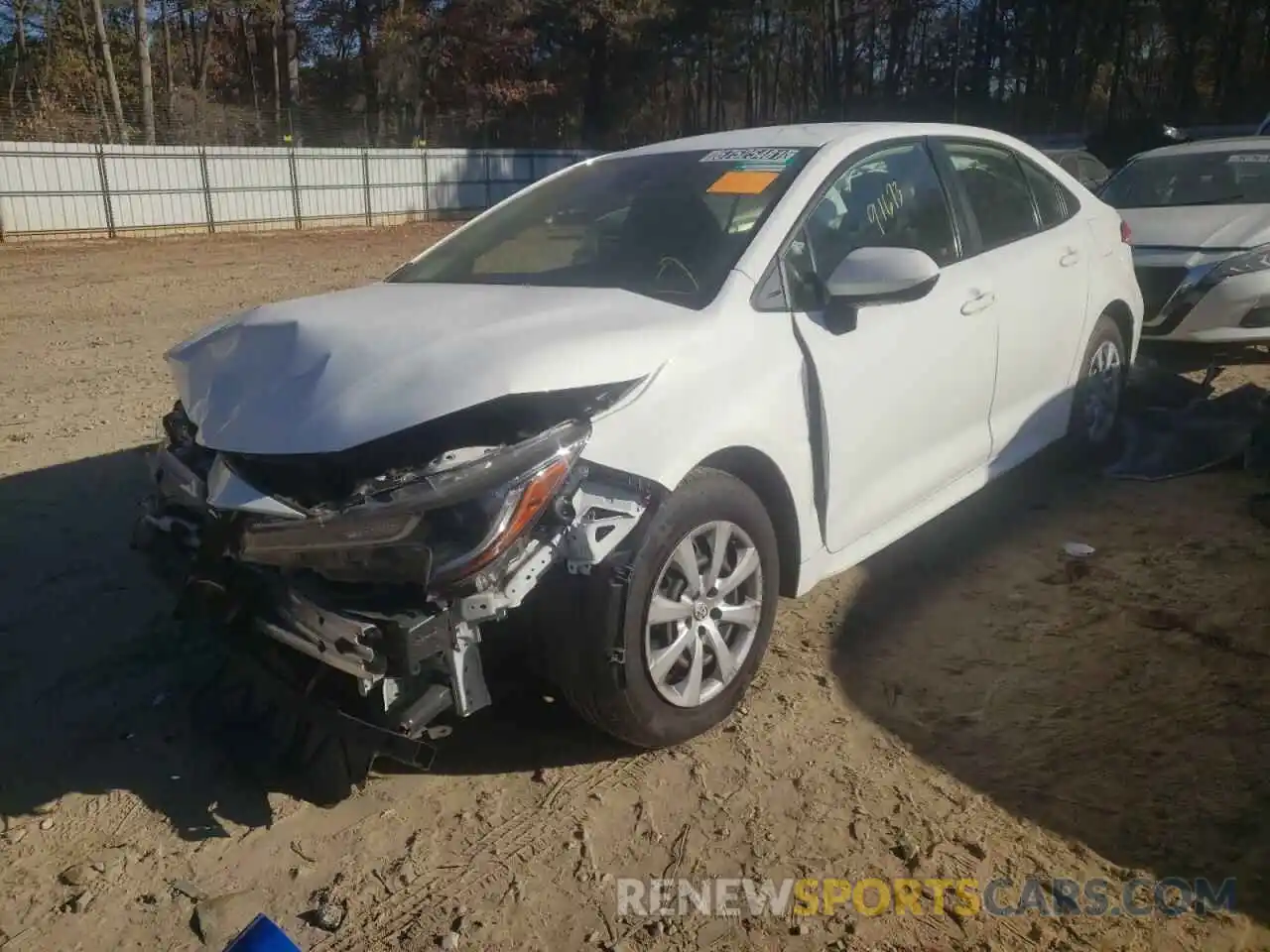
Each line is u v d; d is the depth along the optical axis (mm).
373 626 2709
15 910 2797
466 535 2760
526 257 4043
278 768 3193
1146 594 4254
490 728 3545
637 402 3045
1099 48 54688
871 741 3400
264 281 17125
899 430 3975
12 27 41344
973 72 58344
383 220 34875
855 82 61406
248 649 3043
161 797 3225
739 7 53125
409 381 2938
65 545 4996
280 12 46812
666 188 4070
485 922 2713
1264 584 4273
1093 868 2816
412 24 46500
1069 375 5188
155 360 9531
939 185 4453
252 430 3006
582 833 3023
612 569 2975
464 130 47594
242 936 2443
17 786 3287
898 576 4551
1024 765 3248
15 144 25219
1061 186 5375
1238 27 53719
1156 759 3227
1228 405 6535
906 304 3994
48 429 6969
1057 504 5277
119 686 3812
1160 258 6949
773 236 3643
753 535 3398
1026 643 3953
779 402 3432
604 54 50719
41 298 14875
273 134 33656
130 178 27750
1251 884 2723
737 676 3447
